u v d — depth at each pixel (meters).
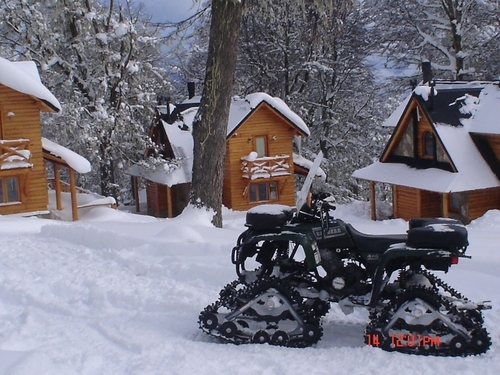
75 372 4.42
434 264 5.46
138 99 30.42
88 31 28.83
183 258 8.32
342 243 5.71
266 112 29.75
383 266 5.34
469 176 22.33
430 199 24.47
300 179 35.56
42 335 5.69
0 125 22.44
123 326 5.96
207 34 16.80
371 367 4.84
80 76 29.50
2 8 27.25
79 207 24.31
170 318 6.24
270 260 6.03
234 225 18.31
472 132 23.23
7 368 4.18
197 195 15.24
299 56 33.25
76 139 27.03
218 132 15.13
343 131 35.12
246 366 4.86
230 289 6.04
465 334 5.16
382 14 34.47
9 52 29.00
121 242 9.21
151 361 4.92
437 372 4.73
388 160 26.39
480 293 6.73
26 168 22.34
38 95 22.08
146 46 29.80
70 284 7.35
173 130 30.91
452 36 33.88
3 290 7.18
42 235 10.20
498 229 18.42
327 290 5.73
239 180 29.62
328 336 5.81
